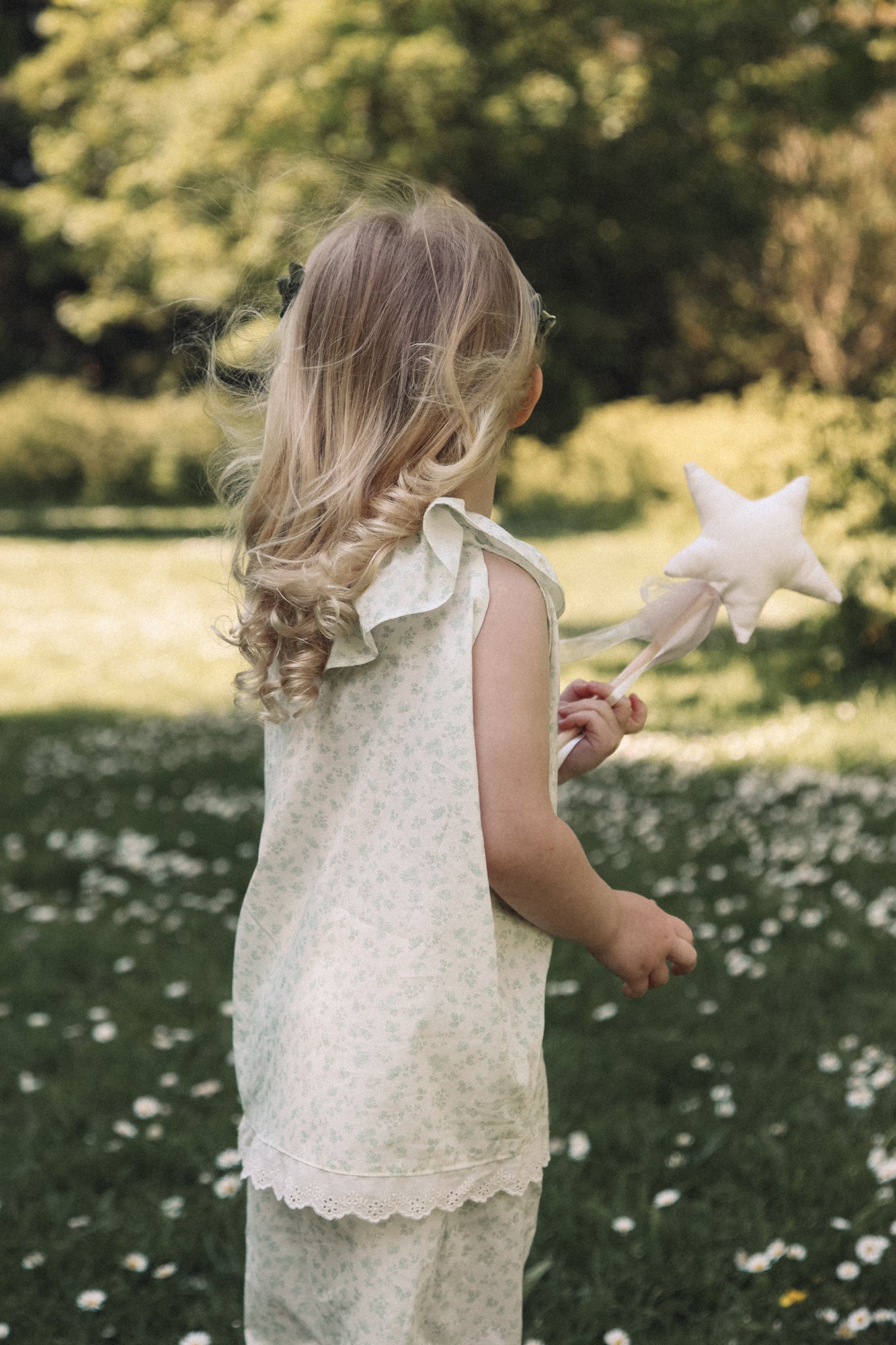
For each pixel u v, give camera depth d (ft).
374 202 5.31
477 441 4.57
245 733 23.97
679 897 13.94
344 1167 4.35
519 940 4.63
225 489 5.33
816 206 52.42
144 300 64.85
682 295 59.41
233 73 47.57
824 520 24.56
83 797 19.24
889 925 12.75
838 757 19.93
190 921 13.80
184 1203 8.25
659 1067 10.08
